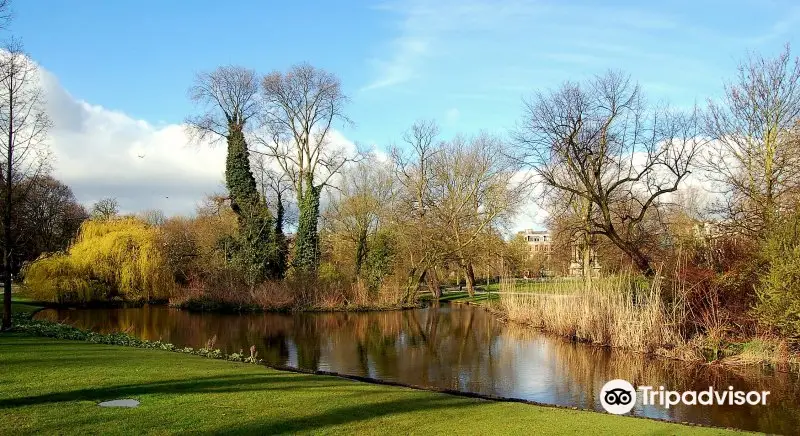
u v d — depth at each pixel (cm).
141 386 856
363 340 2114
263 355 1748
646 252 2359
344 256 4100
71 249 3350
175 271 3462
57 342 1410
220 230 3603
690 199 3644
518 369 1522
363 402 829
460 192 4022
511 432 693
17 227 1941
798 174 1914
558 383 1342
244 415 697
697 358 1577
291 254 3659
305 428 652
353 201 3931
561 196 2795
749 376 1383
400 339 2150
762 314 1510
